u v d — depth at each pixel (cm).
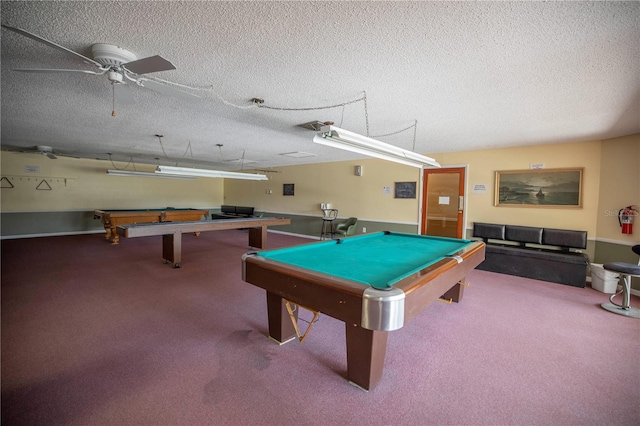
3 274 421
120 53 191
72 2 146
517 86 242
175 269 466
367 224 699
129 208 901
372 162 689
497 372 205
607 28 159
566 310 320
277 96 282
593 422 159
